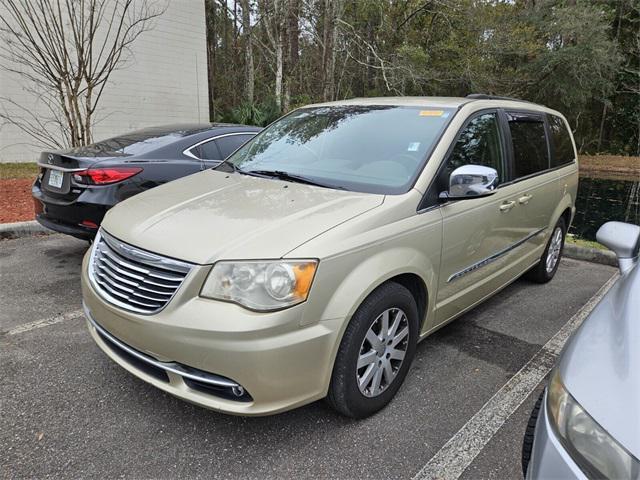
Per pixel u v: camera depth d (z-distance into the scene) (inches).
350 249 94.3
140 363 98.5
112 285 99.3
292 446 98.0
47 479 87.6
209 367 86.0
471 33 896.3
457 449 99.3
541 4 1005.8
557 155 187.6
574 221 384.2
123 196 175.3
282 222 97.0
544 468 60.9
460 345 144.4
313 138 141.6
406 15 902.4
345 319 93.1
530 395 119.2
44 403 108.5
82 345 134.6
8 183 370.9
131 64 543.2
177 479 88.7
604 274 218.1
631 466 52.6
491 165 140.7
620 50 1074.1
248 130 222.8
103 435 99.1
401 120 134.5
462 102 140.6
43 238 239.1
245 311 85.4
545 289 195.5
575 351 69.7
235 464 92.7
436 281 118.0
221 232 94.3
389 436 102.1
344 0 787.4
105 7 489.7
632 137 1178.0
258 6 812.0
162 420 104.1
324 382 94.1
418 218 110.0
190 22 590.2
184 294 88.0
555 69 953.5
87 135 343.3
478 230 130.5
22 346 133.3
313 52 938.7
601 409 58.1
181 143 198.1
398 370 112.7
